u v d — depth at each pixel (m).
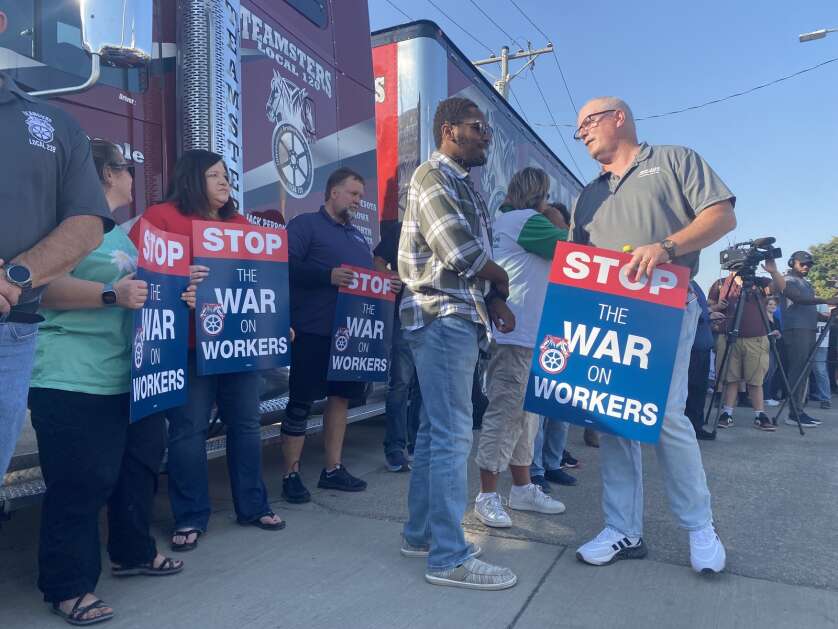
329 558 2.83
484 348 2.64
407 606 2.38
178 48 3.08
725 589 2.55
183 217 2.87
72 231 1.85
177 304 2.64
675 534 3.17
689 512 2.68
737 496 3.88
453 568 2.54
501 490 3.95
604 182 2.94
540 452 3.97
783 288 7.04
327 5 4.41
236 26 3.27
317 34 4.26
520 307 3.28
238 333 2.98
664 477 2.75
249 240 3.03
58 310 2.23
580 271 2.75
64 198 1.90
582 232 3.00
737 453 5.17
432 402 2.55
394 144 5.25
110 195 2.47
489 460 3.26
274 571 2.69
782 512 3.56
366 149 4.78
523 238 3.29
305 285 3.63
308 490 3.91
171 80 3.10
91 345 2.25
